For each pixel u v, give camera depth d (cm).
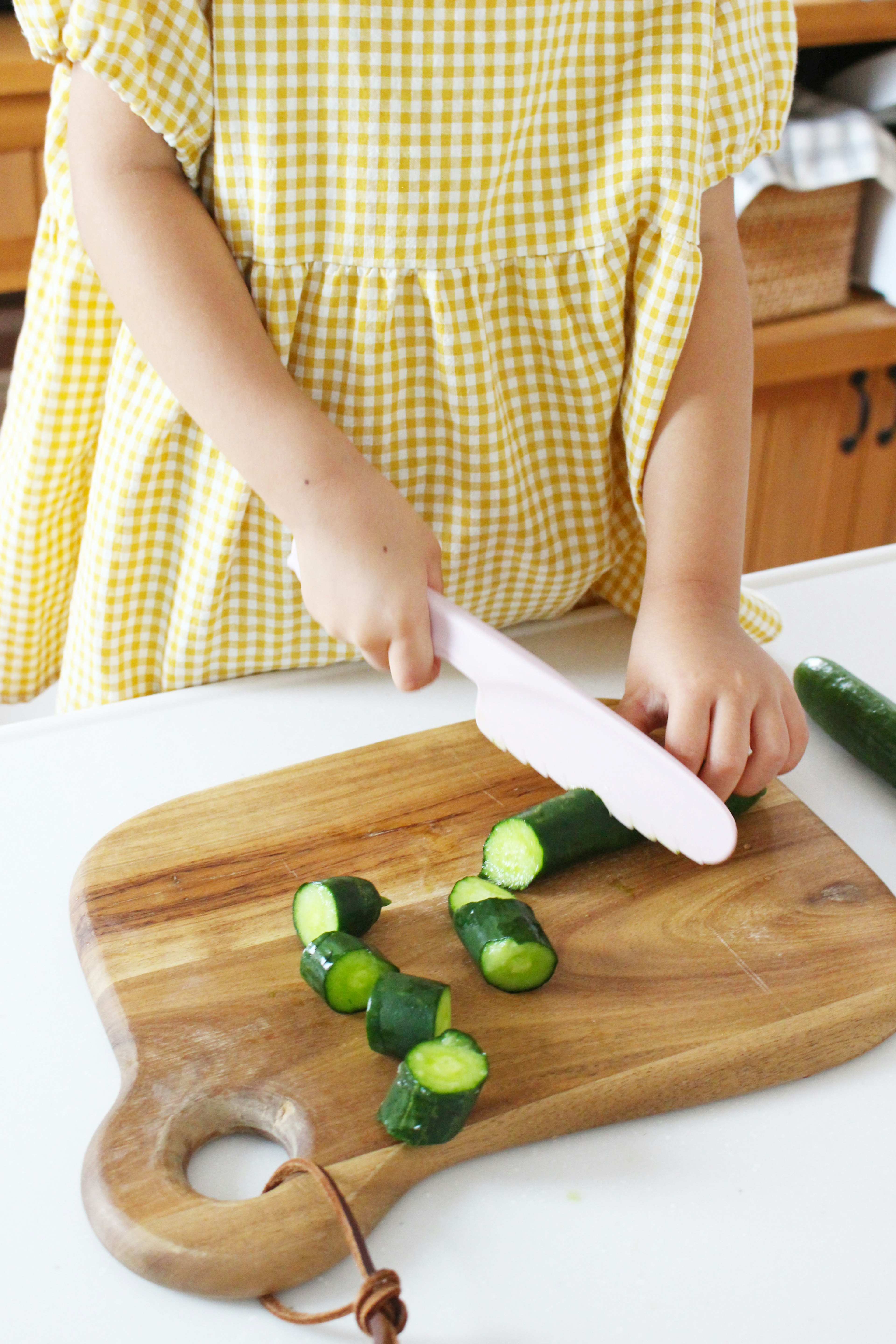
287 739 106
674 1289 79
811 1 187
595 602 124
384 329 104
